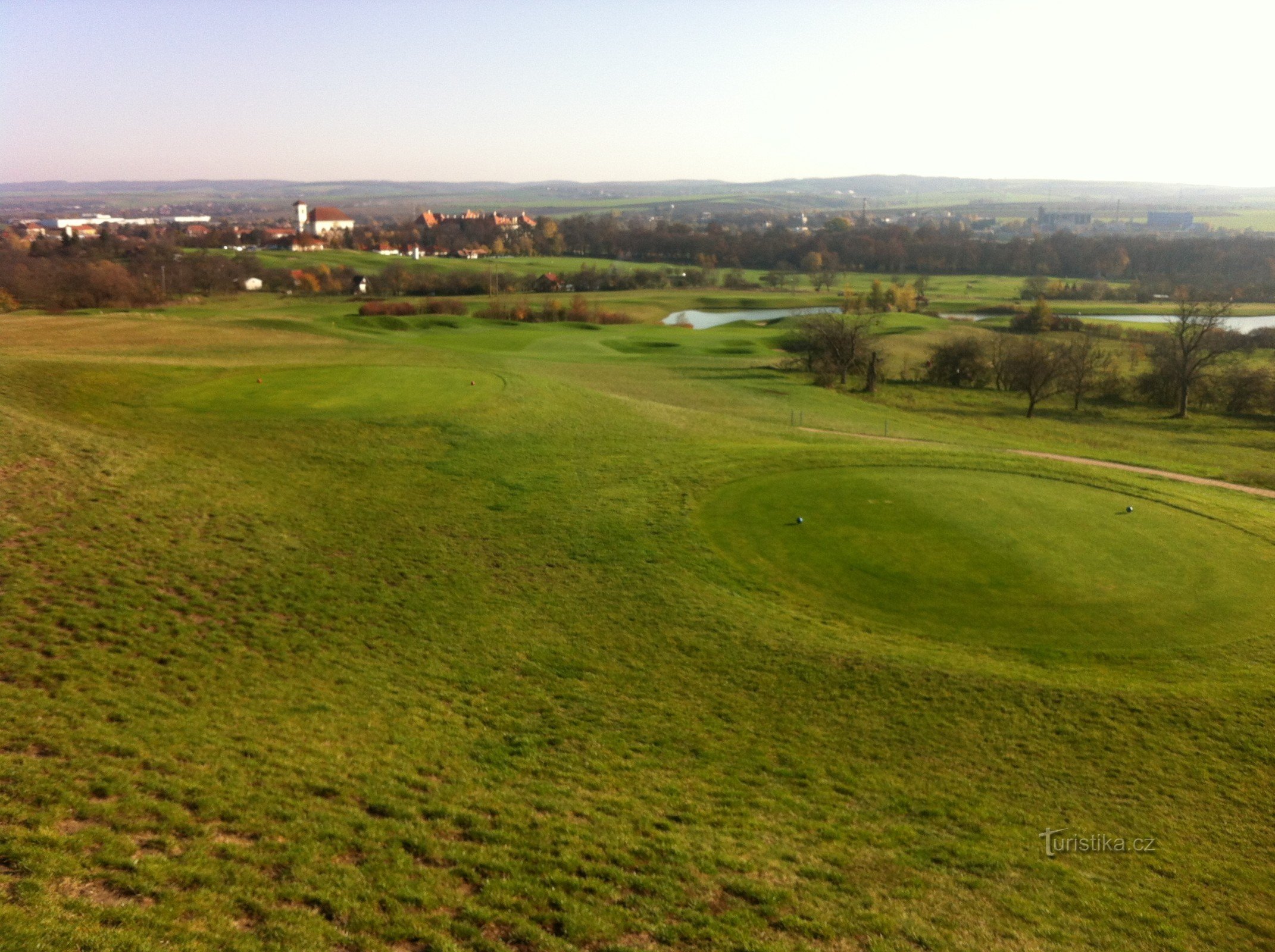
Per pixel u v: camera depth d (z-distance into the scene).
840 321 79.31
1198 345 67.44
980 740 16.66
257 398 39.12
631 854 12.55
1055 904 12.43
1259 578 23.12
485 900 11.01
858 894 12.25
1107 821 14.56
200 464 29.08
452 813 12.96
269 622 19.11
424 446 34.16
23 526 21.45
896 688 18.19
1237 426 62.97
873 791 15.09
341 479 29.80
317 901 10.34
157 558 21.30
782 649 19.59
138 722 14.15
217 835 11.34
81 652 16.30
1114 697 17.88
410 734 15.38
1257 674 18.70
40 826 10.57
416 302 117.44
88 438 29.33
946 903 12.23
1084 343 77.19
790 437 41.75
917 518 27.27
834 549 24.94
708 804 14.26
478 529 26.22
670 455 34.94
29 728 13.22
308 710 15.73
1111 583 22.75
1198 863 13.61
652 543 25.45
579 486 30.59
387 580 22.17
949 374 78.25
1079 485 31.27
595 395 46.94
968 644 19.84
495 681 17.84
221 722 14.73
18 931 8.51
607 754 15.52
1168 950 11.66
